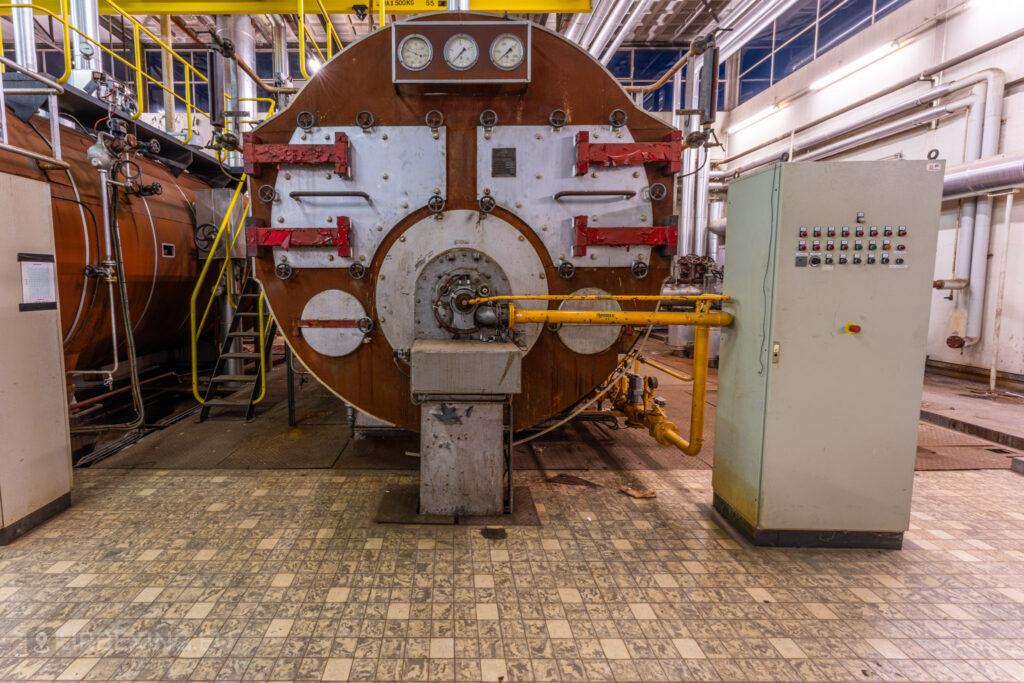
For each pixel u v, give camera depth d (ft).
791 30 39.63
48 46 38.42
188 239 20.48
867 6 31.68
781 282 8.51
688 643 6.70
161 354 24.95
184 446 14.21
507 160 11.50
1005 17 22.22
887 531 9.04
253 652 6.40
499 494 10.05
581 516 10.23
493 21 10.80
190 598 7.43
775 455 8.89
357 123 11.31
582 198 11.63
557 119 11.39
